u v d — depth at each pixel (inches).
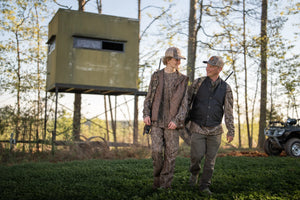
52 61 520.7
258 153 500.4
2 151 411.2
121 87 530.3
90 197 171.2
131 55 540.7
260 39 661.3
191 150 183.8
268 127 504.1
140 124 775.7
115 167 299.4
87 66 512.4
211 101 180.9
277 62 693.9
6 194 177.9
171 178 178.7
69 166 316.8
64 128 472.1
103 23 527.2
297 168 284.7
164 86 177.0
